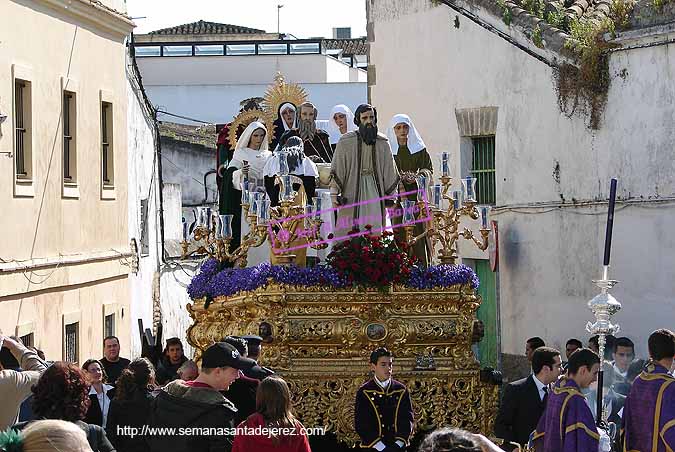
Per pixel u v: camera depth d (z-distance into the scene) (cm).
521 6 2197
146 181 3030
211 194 3844
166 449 890
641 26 1847
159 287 3167
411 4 2498
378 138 1537
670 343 1019
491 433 1491
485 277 2305
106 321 2611
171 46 5197
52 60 2284
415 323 1478
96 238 2531
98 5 2489
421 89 2477
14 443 564
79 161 2431
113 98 2642
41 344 2202
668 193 1788
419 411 1477
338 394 1462
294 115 1841
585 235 1980
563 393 978
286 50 5175
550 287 2075
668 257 1781
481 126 2277
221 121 4775
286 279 1458
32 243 2169
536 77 2108
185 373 1330
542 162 2097
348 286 1468
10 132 2072
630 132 1869
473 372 1489
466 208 1521
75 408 812
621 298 1883
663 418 1003
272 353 1462
